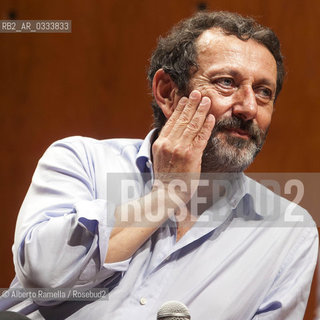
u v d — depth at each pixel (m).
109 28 10.21
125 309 5.30
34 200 5.61
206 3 10.08
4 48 10.17
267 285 5.66
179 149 5.43
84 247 5.04
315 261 5.97
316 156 10.03
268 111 5.78
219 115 5.58
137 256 5.49
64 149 5.98
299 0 10.07
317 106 10.05
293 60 10.11
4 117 10.20
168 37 6.17
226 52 5.65
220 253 5.68
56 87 10.22
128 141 6.35
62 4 10.19
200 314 5.38
